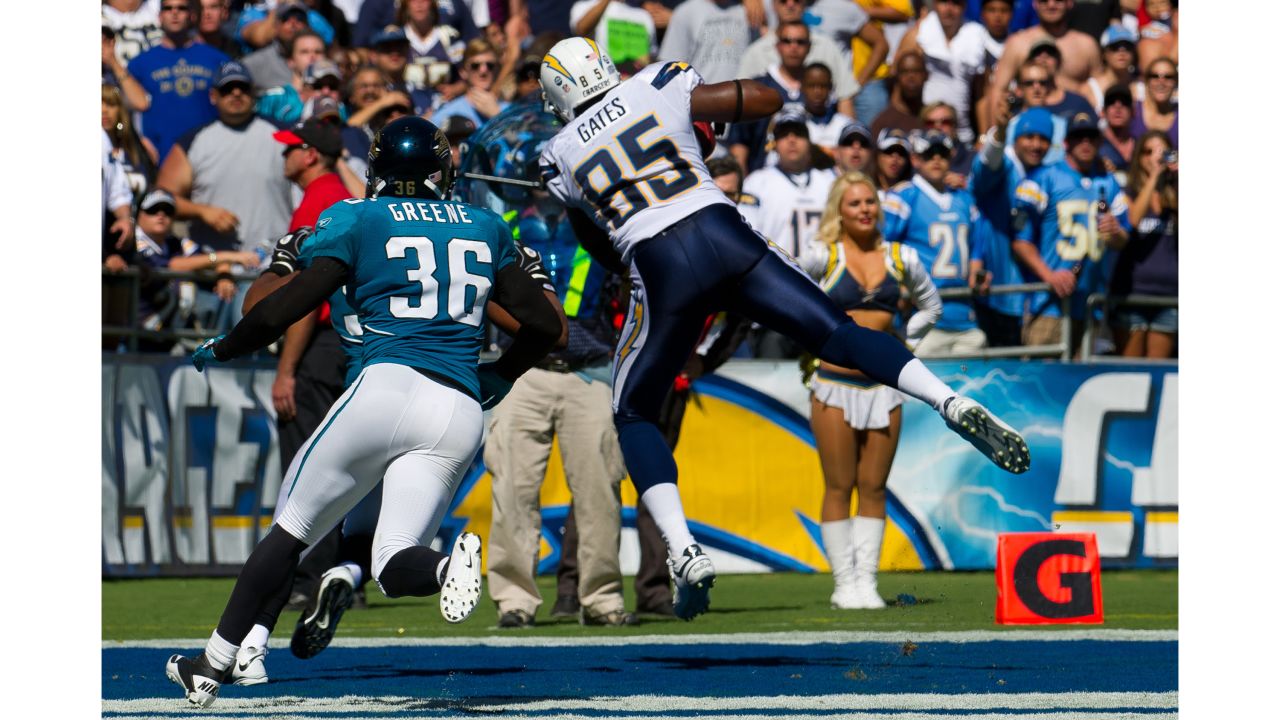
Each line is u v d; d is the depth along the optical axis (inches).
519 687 683.4
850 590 1097.4
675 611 689.0
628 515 1343.5
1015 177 1485.0
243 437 1326.3
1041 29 1760.6
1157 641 871.1
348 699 644.1
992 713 589.3
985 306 1448.1
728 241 699.4
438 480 591.5
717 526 1353.3
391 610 1122.0
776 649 838.5
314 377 1053.2
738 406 1362.0
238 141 1459.2
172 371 1316.4
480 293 608.1
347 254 595.5
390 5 1737.2
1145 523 1396.4
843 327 689.6
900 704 616.1
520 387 959.6
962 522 1364.4
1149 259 1518.2
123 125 1375.5
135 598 1172.5
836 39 1771.7
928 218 1437.0
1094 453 1389.0
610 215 722.2
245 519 1326.3
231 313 1374.3
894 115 1653.5
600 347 958.4
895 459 1358.3
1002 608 977.5
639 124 721.6
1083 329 1473.9
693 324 709.9
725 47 1723.7
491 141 992.2
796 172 1482.5
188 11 1593.3
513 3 1748.3
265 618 666.8
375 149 628.4
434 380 590.9
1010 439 641.6
